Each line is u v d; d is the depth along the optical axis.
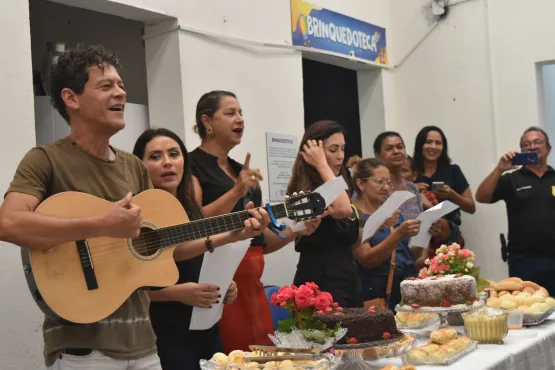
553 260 4.79
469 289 2.98
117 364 1.92
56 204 1.83
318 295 2.35
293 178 3.28
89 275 1.89
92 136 1.96
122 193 2.03
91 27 4.79
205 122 3.07
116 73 1.96
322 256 3.12
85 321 1.85
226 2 4.47
